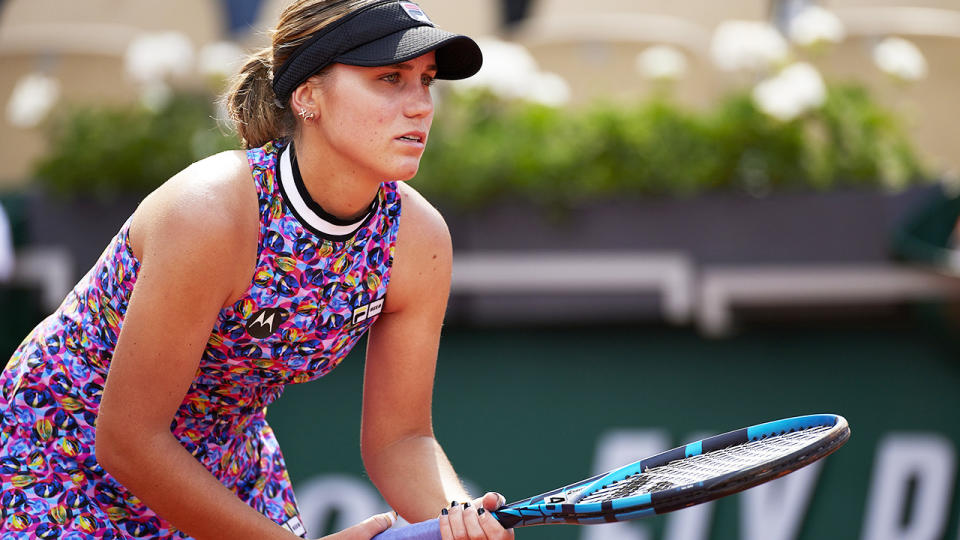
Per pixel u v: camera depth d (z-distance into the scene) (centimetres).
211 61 1731
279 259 667
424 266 734
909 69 1684
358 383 1638
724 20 1917
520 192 1631
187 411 728
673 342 1644
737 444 720
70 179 1678
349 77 638
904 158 1694
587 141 1638
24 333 1700
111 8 1991
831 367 1628
